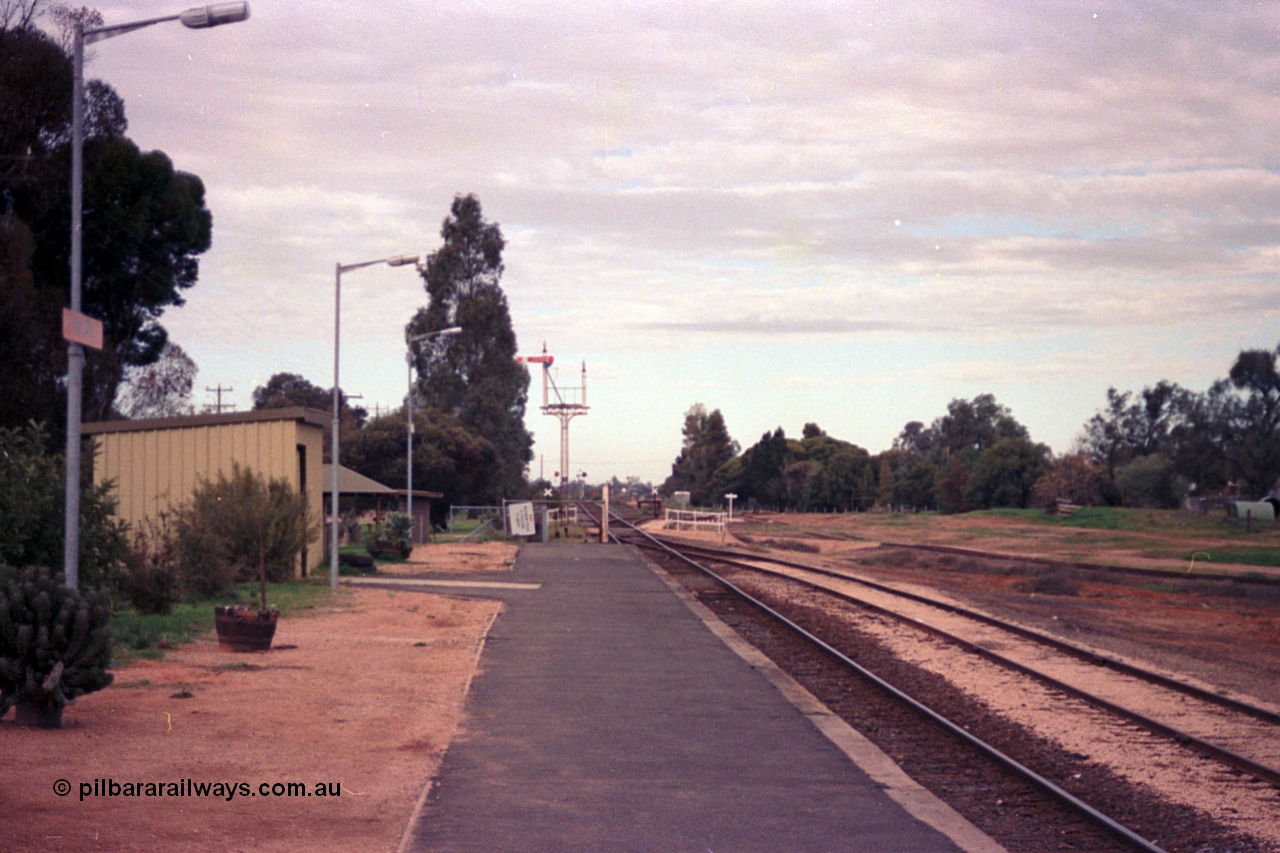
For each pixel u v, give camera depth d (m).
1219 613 25.94
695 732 10.63
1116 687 14.71
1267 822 8.52
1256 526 57.53
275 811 7.51
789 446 146.00
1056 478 89.44
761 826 7.54
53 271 41.12
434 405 68.88
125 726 9.95
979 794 9.12
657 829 7.38
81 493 18.19
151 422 29.20
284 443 28.78
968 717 12.55
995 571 37.94
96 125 40.28
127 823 7.01
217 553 23.05
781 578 33.78
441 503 64.81
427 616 20.61
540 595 25.42
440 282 70.06
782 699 12.50
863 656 17.45
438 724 10.69
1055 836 7.92
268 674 13.34
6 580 9.96
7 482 17.41
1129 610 26.30
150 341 46.75
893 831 7.48
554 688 12.95
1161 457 86.31
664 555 44.75
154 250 43.53
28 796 7.48
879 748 10.47
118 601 19.59
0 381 34.78
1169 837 8.11
